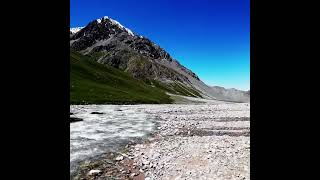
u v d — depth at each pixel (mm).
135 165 16000
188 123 33469
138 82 170500
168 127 30562
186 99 167125
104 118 39938
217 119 37375
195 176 14031
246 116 39875
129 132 27375
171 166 15695
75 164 16047
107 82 129375
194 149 19344
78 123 33906
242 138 23156
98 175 14352
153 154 18188
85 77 122875
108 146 20797
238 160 16516
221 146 20062
